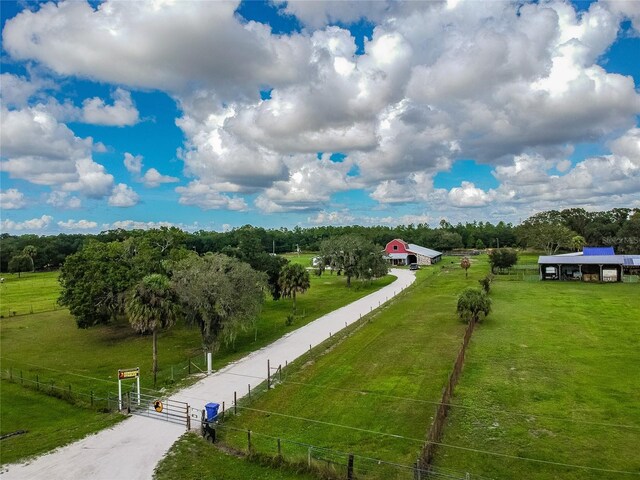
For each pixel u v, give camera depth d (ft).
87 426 78.18
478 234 605.73
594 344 118.21
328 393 89.45
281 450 67.00
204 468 62.34
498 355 110.42
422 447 65.00
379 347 121.49
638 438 67.82
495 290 216.95
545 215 484.33
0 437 75.20
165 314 105.50
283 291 181.16
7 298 243.19
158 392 94.94
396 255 392.88
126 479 60.03
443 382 93.04
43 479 60.29
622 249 389.80
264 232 575.79
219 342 123.75
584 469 59.72
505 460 62.39
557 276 248.93
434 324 146.30
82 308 139.74
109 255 155.63
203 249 438.40
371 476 58.59
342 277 303.07
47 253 425.69
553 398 83.35
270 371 105.09
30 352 134.51
